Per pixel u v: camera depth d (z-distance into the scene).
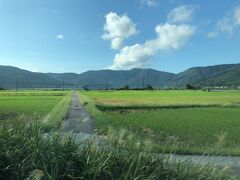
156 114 43.72
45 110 45.62
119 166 6.26
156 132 25.16
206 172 6.50
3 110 45.59
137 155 6.40
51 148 6.45
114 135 7.61
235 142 20.67
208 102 66.56
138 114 43.56
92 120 31.30
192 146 17.55
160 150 7.72
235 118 38.06
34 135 6.89
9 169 6.15
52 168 5.96
